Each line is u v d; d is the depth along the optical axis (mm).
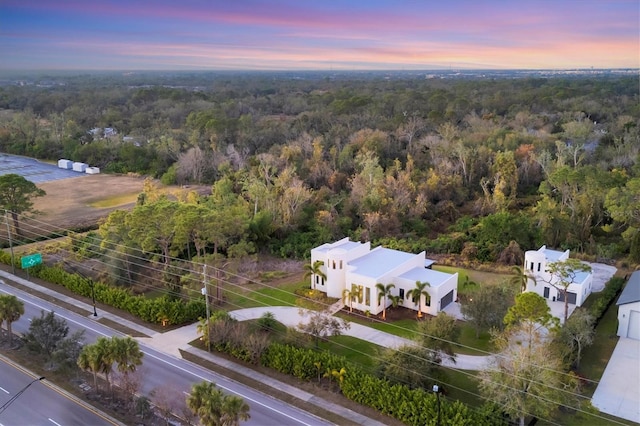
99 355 34562
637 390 37000
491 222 64750
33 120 143625
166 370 40594
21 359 41750
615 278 55750
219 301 51875
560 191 74875
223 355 42812
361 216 74750
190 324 48781
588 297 52969
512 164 83875
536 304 35625
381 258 54781
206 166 101438
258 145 111188
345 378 36250
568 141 100688
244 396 36906
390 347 39719
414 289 48969
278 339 44000
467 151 88750
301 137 104625
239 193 82438
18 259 62312
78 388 37719
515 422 31797
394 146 102125
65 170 115375
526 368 31828
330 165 92688
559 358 34906
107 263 57188
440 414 31625
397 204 75500
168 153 109125
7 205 68125
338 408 35250
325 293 53938
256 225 65812
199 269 52688
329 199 80625
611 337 44906
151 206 55625
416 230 73500
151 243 51938
